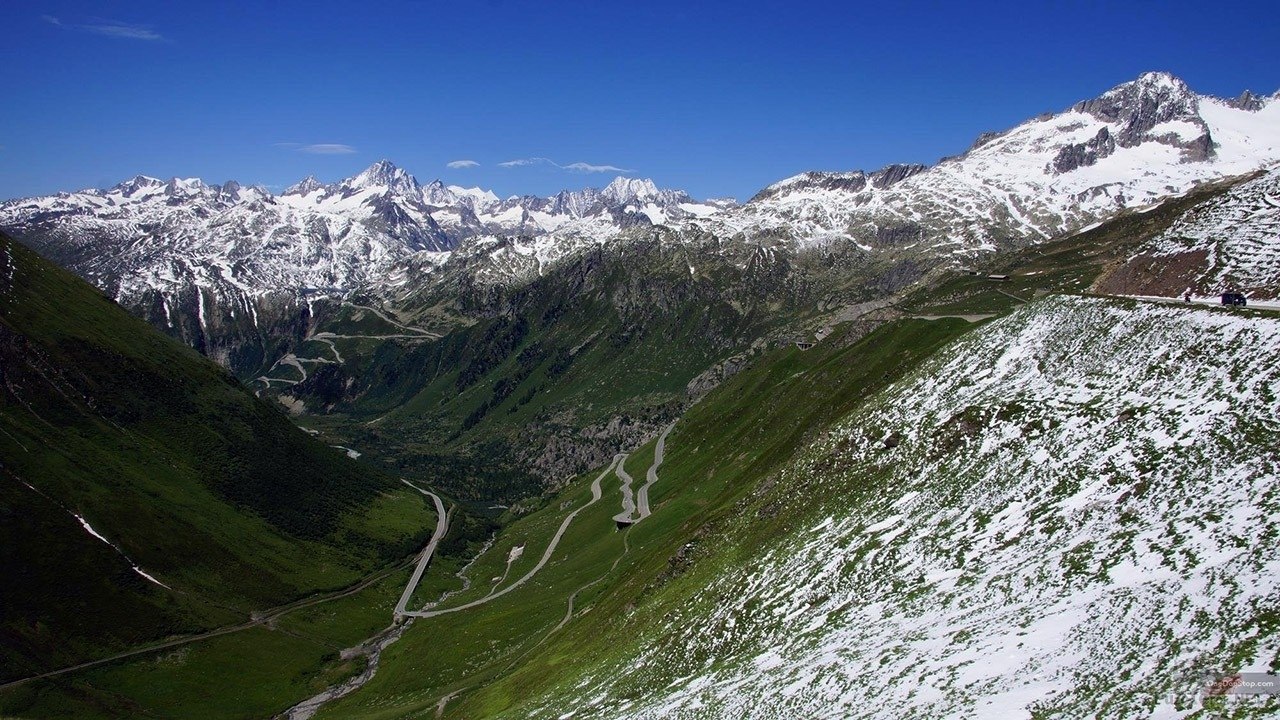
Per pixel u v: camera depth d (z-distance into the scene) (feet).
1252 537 188.44
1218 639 153.69
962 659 193.47
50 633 598.34
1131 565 205.26
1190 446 246.88
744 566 365.81
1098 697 151.33
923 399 402.52
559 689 370.53
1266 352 269.23
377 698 568.41
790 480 427.74
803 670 237.25
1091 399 311.47
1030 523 259.60
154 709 565.53
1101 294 409.28
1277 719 124.36
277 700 600.39
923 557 278.05
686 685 286.05
